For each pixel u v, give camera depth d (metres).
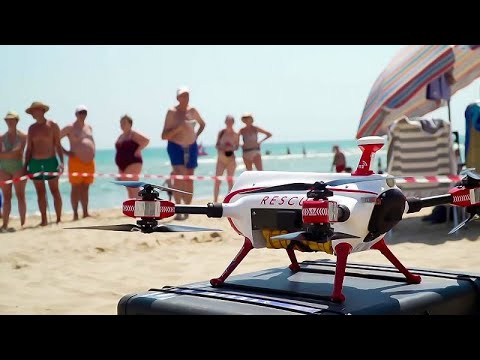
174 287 2.91
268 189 2.72
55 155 8.59
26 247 6.34
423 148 6.17
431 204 2.76
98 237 6.80
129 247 6.24
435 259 5.00
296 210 2.55
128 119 9.08
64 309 3.84
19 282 4.72
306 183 2.62
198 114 8.90
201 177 7.69
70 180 9.02
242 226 2.79
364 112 7.23
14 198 18.59
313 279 2.98
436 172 6.18
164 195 12.52
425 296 2.60
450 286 2.79
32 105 8.38
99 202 16.73
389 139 6.24
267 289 2.72
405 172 6.21
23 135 8.62
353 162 43.25
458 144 7.56
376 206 2.49
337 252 2.54
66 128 9.00
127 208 2.55
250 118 10.08
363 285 2.82
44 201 8.48
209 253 5.88
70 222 8.64
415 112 7.44
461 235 6.05
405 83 6.77
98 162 56.53
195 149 8.80
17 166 8.54
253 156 10.09
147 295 2.74
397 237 6.24
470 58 7.79
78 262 5.57
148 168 39.66
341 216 2.40
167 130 8.65
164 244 6.42
